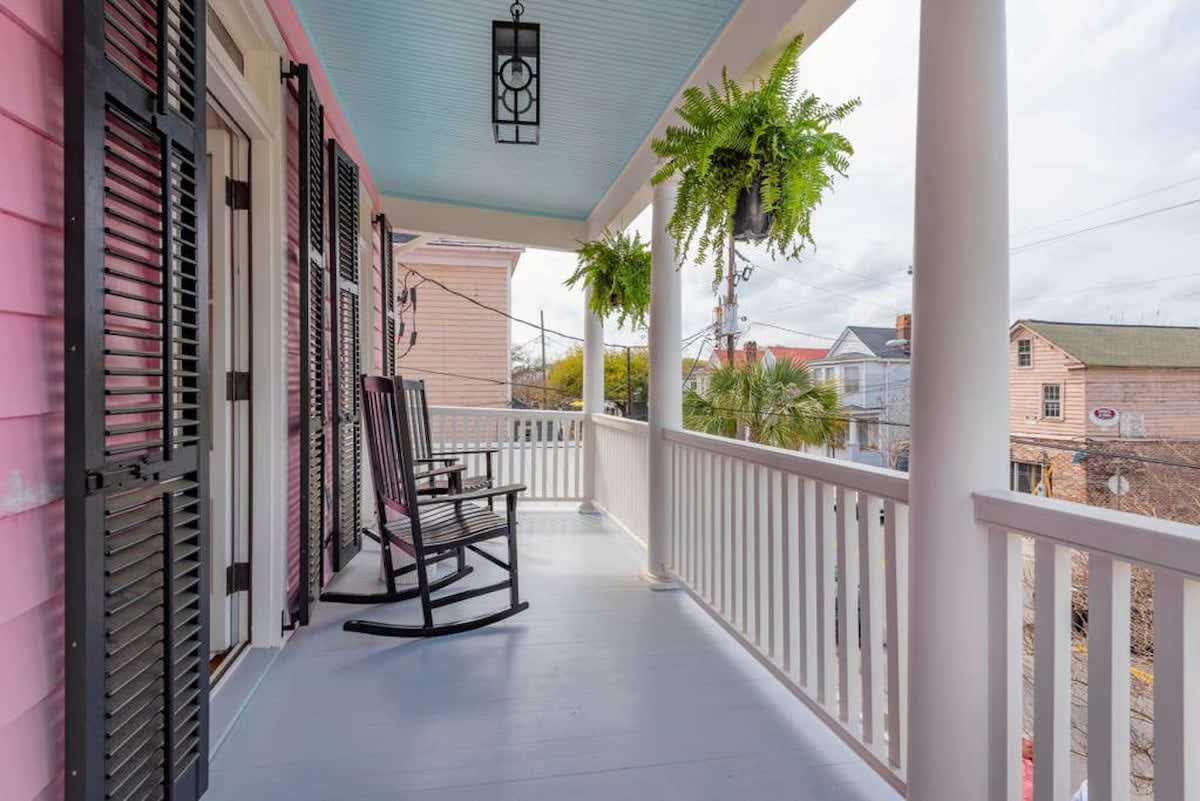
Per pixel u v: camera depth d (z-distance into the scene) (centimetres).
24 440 99
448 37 267
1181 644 92
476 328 883
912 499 133
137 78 121
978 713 127
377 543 417
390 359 476
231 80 198
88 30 106
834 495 187
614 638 261
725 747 184
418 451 394
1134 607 155
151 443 125
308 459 249
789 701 211
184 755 142
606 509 492
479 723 195
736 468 248
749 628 236
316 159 265
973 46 123
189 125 141
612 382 882
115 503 118
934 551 128
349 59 287
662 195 330
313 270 271
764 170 203
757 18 226
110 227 126
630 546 408
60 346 108
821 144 200
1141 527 95
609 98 313
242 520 240
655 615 287
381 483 296
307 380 246
